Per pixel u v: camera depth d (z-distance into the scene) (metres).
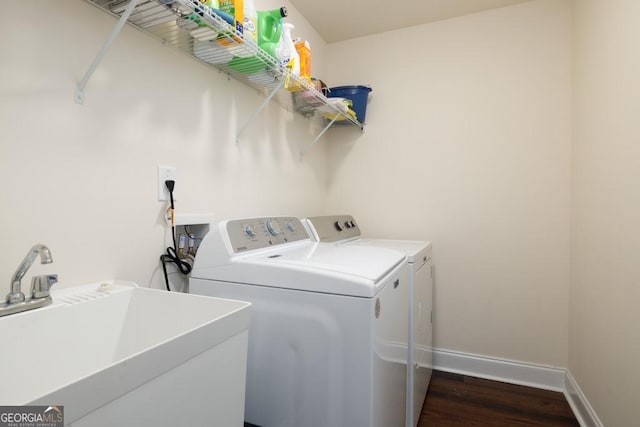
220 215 1.55
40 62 0.89
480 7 2.23
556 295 2.08
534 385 2.11
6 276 0.83
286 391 1.10
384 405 1.11
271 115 1.95
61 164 0.94
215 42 1.24
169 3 0.99
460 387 2.09
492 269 2.23
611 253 1.41
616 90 1.37
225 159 1.59
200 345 0.69
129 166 1.13
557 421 1.75
